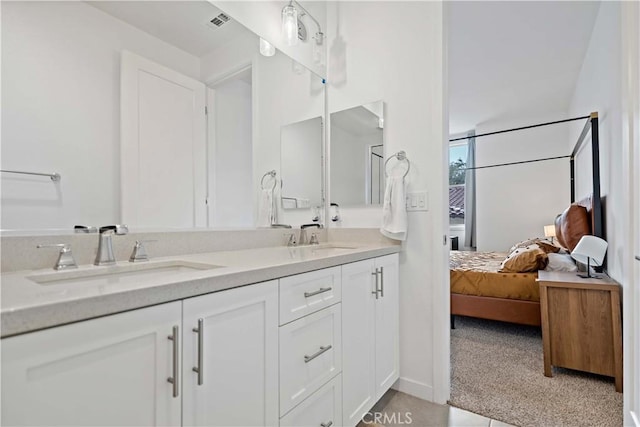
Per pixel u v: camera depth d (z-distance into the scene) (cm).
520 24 281
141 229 135
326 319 131
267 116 195
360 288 155
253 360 97
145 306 71
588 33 294
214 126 167
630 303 146
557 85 408
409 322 191
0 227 99
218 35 169
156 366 73
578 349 200
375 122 208
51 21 112
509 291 269
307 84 219
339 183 226
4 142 101
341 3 227
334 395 135
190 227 155
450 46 315
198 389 81
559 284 206
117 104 129
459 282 288
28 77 106
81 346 61
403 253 194
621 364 186
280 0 202
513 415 165
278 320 107
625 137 150
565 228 287
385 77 205
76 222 116
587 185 337
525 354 238
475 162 586
